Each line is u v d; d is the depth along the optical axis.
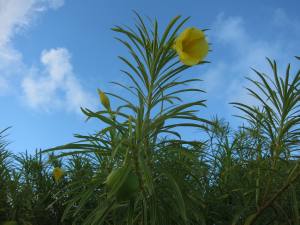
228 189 0.56
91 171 0.54
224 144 0.63
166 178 0.46
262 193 0.51
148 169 0.36
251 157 0.55
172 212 0.44
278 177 0.51
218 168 0.62
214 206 0.57
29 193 0.71
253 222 0.49
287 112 0.46
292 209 0.48
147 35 0.42
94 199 0.61
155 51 0.42
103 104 0.43
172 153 0.46
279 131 0.47
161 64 0.41
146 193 0.43
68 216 0.68
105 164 0.51
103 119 0.40
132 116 0.42
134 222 0.47
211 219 0.57
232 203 0.57
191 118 0.40
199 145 0.46
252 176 0.53
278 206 0.49
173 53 0.41
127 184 0.35
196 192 0.47
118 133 0.45
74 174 0.64
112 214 0.51
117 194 0.35
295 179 0.47
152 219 0.41
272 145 0.48
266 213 0.53
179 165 0.49
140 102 0.40
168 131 0.42
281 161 0.50
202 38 0.38
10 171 0.73
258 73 0.46
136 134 0.40
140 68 0.42
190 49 0.38
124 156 0.43
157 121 0.40
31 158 0.75
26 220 0.70
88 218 0.45
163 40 0.41
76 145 0.41
